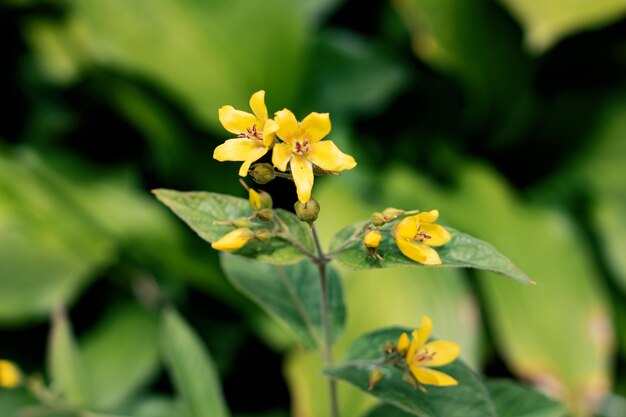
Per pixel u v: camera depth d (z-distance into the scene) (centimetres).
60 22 85
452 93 93
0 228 75
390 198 78
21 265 74
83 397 54
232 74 80
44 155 85
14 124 93
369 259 45
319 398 62
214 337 79
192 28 79
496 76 87
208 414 49
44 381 72
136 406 68
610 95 93
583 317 73
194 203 45
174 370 49
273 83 82
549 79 98
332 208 73
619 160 88
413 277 68
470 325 67
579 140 92
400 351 46
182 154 82
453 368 46
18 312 72
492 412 45
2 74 91
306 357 64
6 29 89
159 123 81
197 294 82
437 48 83
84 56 81
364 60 88
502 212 79
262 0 80
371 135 93
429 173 89
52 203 78
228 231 45
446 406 46
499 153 97
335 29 95
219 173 83
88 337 77
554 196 89
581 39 90
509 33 84
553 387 69
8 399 67
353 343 47
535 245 77
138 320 78
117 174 85
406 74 89
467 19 83
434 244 44
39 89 91
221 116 45
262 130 45
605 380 70
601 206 84
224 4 80
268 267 49
